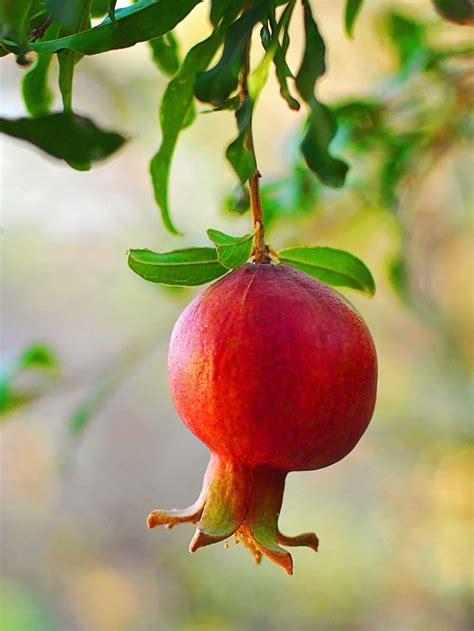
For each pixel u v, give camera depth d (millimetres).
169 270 517
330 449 496
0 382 782
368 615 1540
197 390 493
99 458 1962
